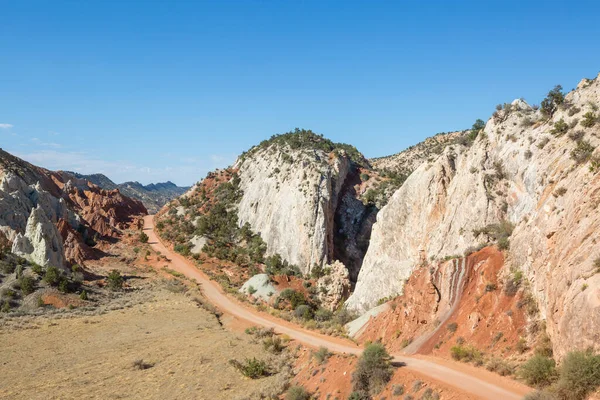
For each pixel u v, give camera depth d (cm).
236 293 8400
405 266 5722
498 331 2622
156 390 3678
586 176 2502
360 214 12244
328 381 2978
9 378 4041
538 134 4012
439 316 3241
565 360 1839
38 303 6925
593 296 1864
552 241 2523
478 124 6038
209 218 13525
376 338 3841
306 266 10450
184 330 5800
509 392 2030
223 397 3462
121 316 6675
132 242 12731
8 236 8975
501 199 4200
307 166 12156
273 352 4503
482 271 3131
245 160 15812
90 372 4206
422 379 2348
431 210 5553
